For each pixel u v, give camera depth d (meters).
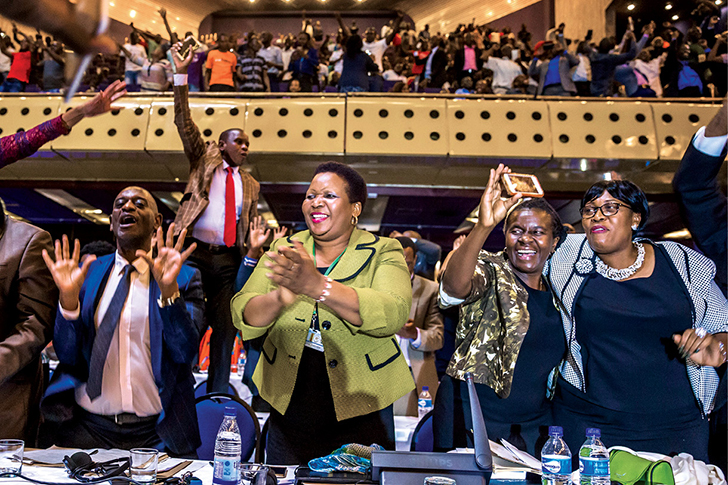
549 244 1.94
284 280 1.36
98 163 7.04
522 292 1.90
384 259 1.75
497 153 6.43
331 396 1.71
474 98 6.66
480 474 1.25
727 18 9.33
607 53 7.13
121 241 2.03
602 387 1.82
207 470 1.50
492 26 14.44
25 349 1.93
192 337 1.90
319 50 9.88
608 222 1.86
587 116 6.57
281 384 1.70
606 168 6.80
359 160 6.68
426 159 6.58
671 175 6.97
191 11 15.02
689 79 7.68
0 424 1.95
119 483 1.28
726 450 2.15
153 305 1.93
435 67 8.07
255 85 7.20
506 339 1.85
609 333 1.83
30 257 2.04
